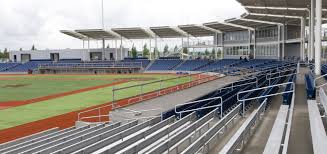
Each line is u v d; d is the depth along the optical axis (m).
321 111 10.88
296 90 17.03
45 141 11.42
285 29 48.34
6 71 71.00
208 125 10.67
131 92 32.28
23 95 32.47
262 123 10.62
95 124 14.91
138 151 7.70
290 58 45.44
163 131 9.20
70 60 76.94
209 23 55.06
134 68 65.19
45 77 56.97
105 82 44.94
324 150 6.24
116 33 68.19
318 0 21.06
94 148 8.50
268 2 31.14
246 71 33.28
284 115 9.92
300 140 8.28
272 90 15.49
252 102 14.63
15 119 20.55
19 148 10.28
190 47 69.25
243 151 8.02
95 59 78.00
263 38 54.31
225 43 63.44
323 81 18.89
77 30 67.12
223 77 31.41
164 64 66.25
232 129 10.25
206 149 8.06
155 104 17.92
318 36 21.09
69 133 12.72
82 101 27.59
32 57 82.81
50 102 27.53
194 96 20.78
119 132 10.41
